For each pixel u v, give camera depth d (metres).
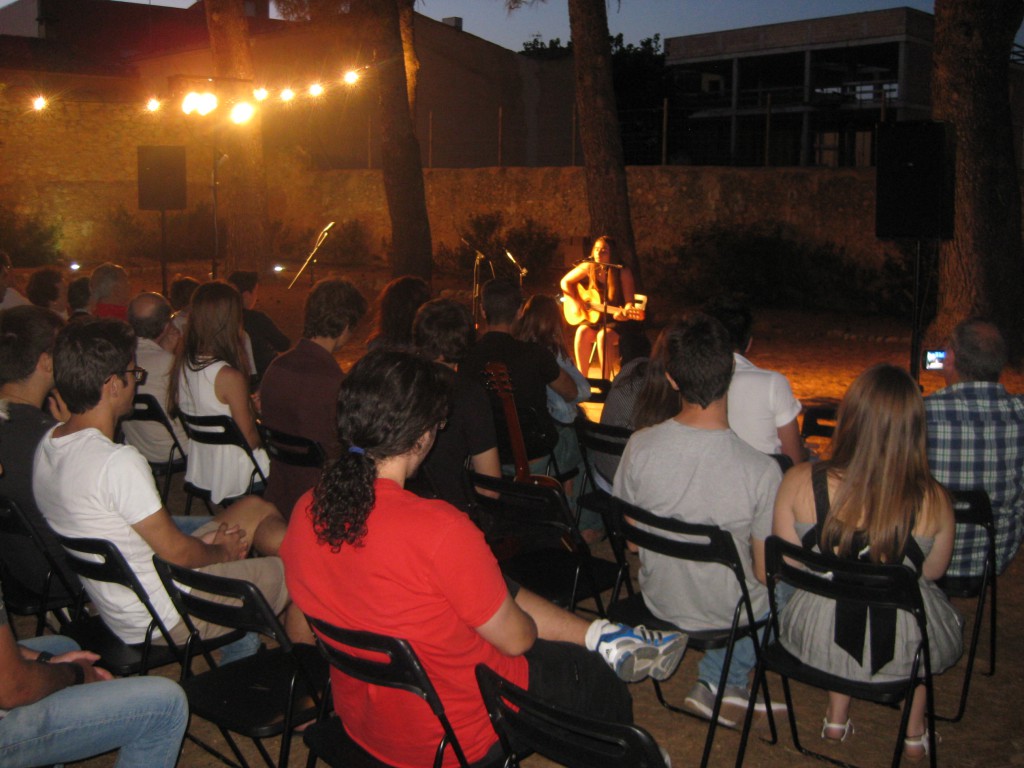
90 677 2.37
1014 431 3.33
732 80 28.58
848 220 15.38
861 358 10.85
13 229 20.47
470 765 2.17
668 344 2.92
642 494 2.98
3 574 3.35
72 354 2.72
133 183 22.25
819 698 3.52
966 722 3.33
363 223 22.20
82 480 2.71
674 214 17.28
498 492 3.39
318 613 2.13
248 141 17.25
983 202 9.24
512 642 2.08
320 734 2.36
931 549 2.69
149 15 34.06
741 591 2.83
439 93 26.94
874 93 26.77
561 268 18.95
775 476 2.86
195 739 2.99
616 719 2.45
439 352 4.07
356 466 2.05
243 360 4.36
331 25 14.95
